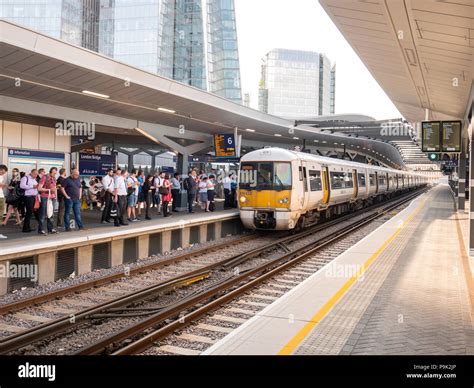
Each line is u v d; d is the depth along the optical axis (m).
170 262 12.00
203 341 6.28
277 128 28.48
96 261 11.50
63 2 73.44
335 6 9.29
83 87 14.68
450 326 6.31
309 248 14.62
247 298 8.53
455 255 12.16
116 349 5.93
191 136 24.27
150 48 72.56
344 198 23.52
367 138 39.31
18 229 13.32
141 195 18.11
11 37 10.98
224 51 68.69
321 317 6.60
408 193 61.47
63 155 18.69
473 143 12.10
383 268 10.28
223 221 17.75
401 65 13.28
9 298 8.70
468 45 10.12
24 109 15.34
